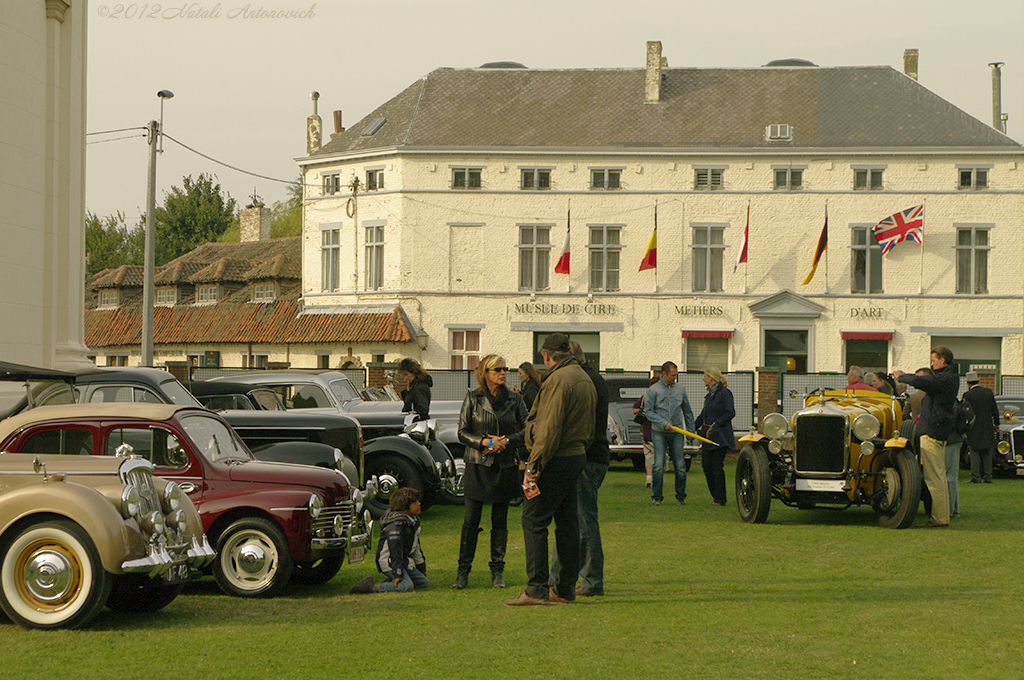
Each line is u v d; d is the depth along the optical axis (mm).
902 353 38375
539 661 6445
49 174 17375
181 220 83250
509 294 39469
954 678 6070
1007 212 38094
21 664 6328
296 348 41406
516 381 29828
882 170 38438
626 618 7738
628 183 39250
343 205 41438
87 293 55250
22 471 7895
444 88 42312
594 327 39250
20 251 16531
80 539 7273
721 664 6379
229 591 8891
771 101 40812
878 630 7301
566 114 40906
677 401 16250
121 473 7691
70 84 17719
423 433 14570
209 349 44031
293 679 6012
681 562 10555
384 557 9211
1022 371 37969
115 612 8133
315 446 11461
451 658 6512
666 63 43219
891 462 13523
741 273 38844
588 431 8289
